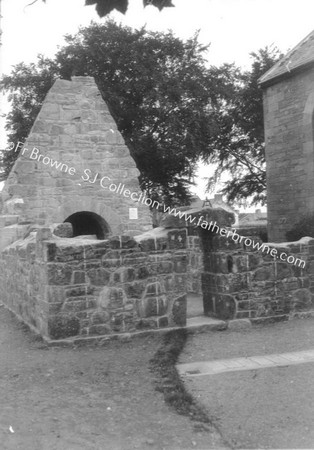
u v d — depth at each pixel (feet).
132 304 25.22
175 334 25.29
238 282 27.61
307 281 29.35
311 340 24.20
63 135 48.06
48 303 23.82
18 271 31.27
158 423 15.07
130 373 19.51
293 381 18.35
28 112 89.45
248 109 103.40
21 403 16.30
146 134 90.33
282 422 15.10
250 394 17.31
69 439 13.89
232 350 22.95
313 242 29.68
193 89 89.15
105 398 16.92
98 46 86.79
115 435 14.26
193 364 20.97
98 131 49.16
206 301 28.89
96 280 24.58
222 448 13.67
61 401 16.58
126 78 89.40
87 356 22.02
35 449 13.25
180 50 91.66
